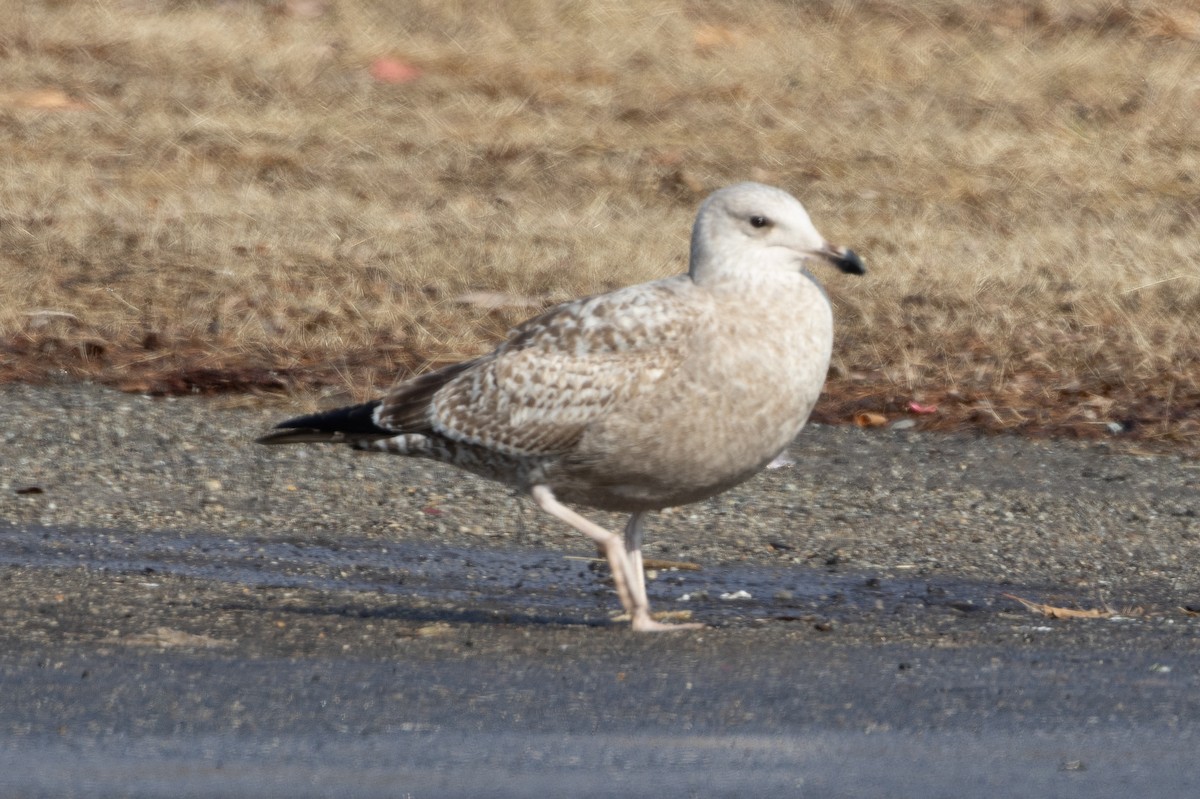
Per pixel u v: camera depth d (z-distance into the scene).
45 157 32.59
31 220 28.27
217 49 40.41
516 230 29.20
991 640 13.30
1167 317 24.92
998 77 39.59
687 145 35.03
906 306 25.23
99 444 19.55
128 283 25.42
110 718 10.47
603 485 13.94
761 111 37.38
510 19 43.44
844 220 30.05
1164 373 22.75
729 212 13.63
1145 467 19.84
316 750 9.94
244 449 19.58
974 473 19.48
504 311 24.92
